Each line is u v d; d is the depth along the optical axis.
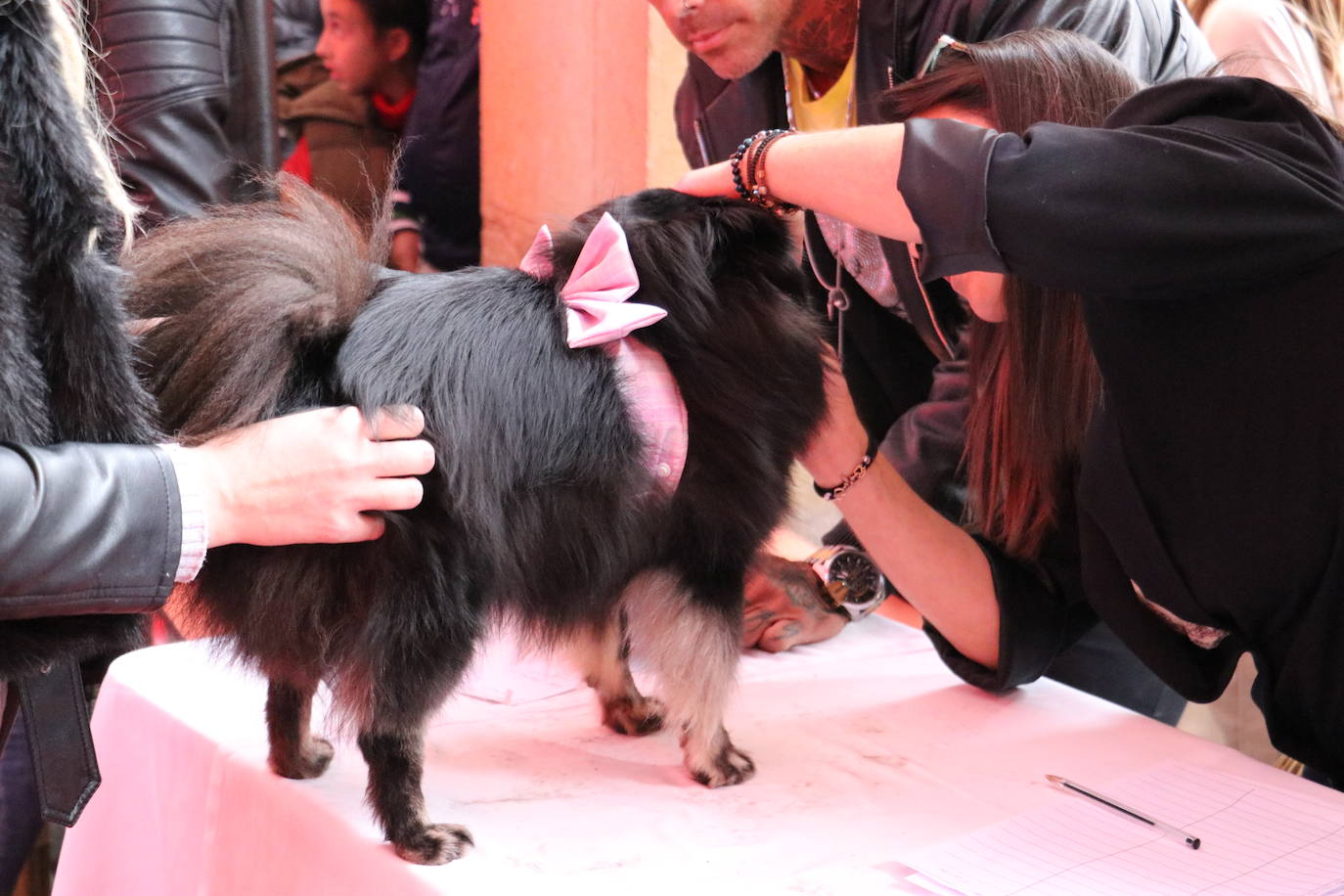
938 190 1.07
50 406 0.91
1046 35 1.37
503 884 0.98
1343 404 1.09
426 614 1.02
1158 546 1.25
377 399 1.01
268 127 2.21
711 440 1.19
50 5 0.87
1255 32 2.27
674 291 1.20
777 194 1.27
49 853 2.14
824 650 1.61
